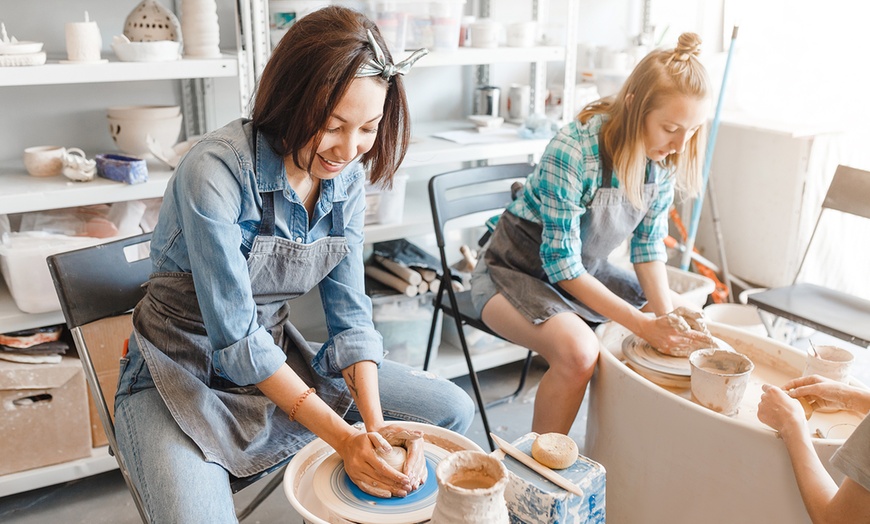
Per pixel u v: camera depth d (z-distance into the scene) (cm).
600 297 197
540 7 304
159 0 243
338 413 164
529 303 202
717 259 362
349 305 163
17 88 230
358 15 135
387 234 250
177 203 141
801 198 320
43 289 199
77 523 206
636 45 321
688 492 164
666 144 191
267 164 142
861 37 303
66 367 204
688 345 182
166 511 129
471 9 298
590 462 141
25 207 196
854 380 172
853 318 224
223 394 151
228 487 139
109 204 228
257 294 154
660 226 216
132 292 162
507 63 314
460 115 313
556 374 192
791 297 238
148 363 144
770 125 313
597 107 208
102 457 214
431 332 244
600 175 203
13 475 205
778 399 148
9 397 201
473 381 224
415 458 131
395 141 150
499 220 226
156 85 251
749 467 152
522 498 136
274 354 141
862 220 320
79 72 195
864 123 311
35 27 228
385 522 121
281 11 227
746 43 341
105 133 246
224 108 261
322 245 156
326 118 129
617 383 179
